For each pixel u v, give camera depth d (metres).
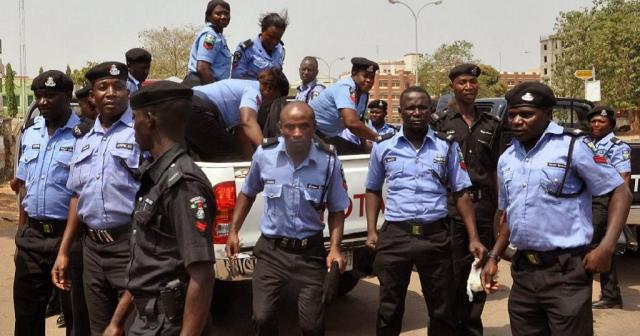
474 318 4.51
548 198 3.07
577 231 3.07
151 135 2.36
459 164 4.03
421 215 3.93
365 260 4.98
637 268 7.46
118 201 3.42
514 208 3.17
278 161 3.65
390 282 4.05
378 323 4.14
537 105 3.08
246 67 6.09
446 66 52.78
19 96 51.31
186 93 2.37
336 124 5.31
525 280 3.18
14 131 15.78
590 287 3.08
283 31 6.09
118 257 3.44
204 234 2.27
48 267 4.04
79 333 3.94
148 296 2.38
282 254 3.61
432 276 3.99
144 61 5.69
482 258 3.89
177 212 2.27
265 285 3.61
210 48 6.02
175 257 2.35
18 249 4.07
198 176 2.31
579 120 7.39
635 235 6.55
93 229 3.48
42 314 4.15
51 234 3.99
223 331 5.10
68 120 4.07
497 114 5.97
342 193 3.76
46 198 3.95
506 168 3.26
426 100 3.97
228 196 4.21
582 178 3.06
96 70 3.49
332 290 3.57
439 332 4.08
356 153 5.59
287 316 5.50
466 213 4.06
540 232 3.08
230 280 4.26
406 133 4.03
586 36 33.50
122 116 3.52
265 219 3.70
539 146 3.13
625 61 31.52
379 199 4.25
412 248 3.94
